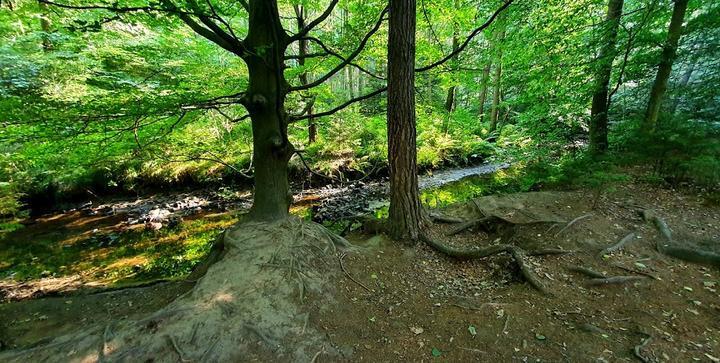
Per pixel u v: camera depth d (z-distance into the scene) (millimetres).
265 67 4840
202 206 10500
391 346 3184
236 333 3088
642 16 7148
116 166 11109
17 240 8062
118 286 5008
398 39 4441
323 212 9578
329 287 3947
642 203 5914
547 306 3611
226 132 12555
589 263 4320
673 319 3271
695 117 7352
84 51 6406
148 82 6051
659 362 2725
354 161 12773
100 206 10570
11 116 3861
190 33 6816
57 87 5477
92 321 4066
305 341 3162
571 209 5859
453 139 14875
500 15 8352
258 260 4125
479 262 4695
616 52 7125
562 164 7863
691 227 4961
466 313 3598
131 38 6621
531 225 5328
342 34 7055
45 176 9797
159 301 4391
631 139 7000
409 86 4668
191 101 4855
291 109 10367
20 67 5312
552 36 8070
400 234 5082
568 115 8672
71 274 6254
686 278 3918
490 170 13758
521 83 9000
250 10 4746
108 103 4512
